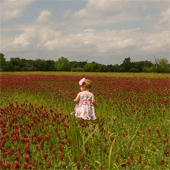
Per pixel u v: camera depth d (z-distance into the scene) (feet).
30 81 51.72
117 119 16.17
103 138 11.25
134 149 9.91
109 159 7.93
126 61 204.74
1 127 11.30
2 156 8.50
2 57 205.98
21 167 8.04
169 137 11.93
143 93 29.60
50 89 34.19
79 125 13.61
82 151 9.72
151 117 16.39
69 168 8.65
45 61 232.53
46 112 15.96
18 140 10.40
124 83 46.26
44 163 9.02
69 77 69.77
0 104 21.83
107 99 24.84
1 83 43.73
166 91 30.78
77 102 16.63
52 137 12.23
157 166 9.05
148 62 206.08
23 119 15.05
